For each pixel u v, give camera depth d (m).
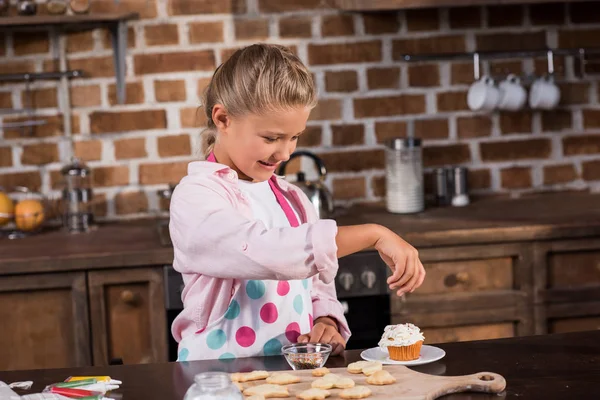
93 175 3.63
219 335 1.88
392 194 3.55
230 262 1.65
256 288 1.89
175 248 1.81
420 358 1.71
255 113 1.69
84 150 3.62
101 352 3.06
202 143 1.96
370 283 3.07
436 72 3.75
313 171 3.72
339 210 3.65
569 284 3.25
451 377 1.54
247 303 1.89
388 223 3.30
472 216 3.40
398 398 1.46
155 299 3.04
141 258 3.01
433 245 3.13
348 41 3.69
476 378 1.53
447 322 3.17
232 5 3.62
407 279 1.61
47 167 3.62
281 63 1.71
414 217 3.43
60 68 3.57
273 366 1.72
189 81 3.63
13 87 3.57
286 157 1.77
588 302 3.23
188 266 1.74
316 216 2.11
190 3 3.59
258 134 1.72
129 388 1.59
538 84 3.68
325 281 1.64
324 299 2.03
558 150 3.87
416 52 3.73
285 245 1.61
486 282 3.21
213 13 3.62
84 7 3.44
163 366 1.73
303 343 1.73
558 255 3.23
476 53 3.71
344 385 1.52
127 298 3.04
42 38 3.56
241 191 1.85
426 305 3.15
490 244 3.17
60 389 1.54
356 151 3.74
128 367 1.73
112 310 3.06
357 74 3.71
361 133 3.74
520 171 3.85
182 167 3.66
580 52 3.77
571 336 1.83
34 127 3.59
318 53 3.68
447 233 3.13
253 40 3.64
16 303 3.03
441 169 3.70
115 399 1.53
